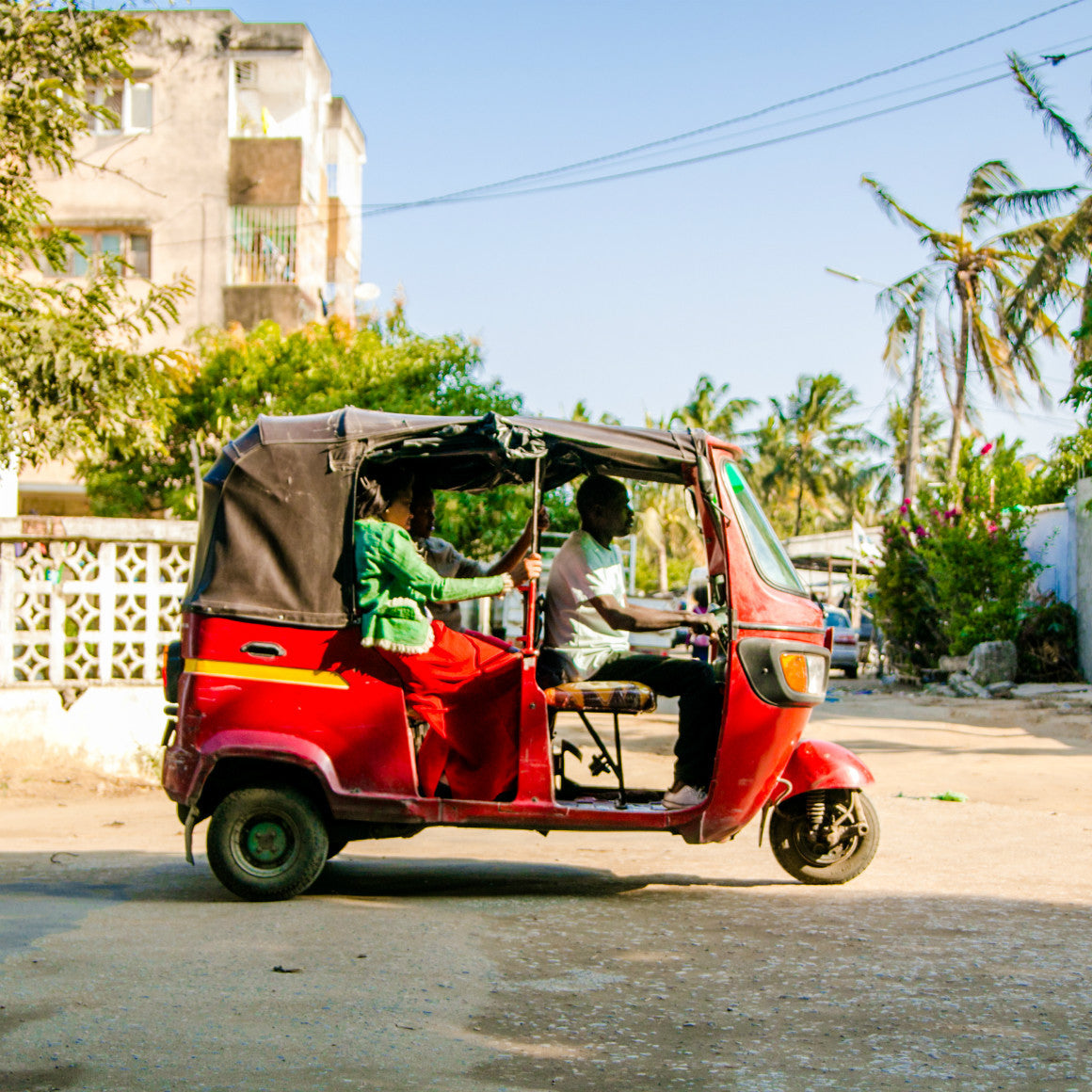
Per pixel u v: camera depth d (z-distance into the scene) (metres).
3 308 9.52
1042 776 10.45
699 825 5.43
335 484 5.43
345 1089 3.01
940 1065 3.28
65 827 7.70
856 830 5.81
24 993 3.73
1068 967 4.27
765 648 5.42
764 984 4.03
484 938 4.59
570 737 12.35
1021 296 25.48
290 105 27.56
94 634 9.51
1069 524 21.22
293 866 5.32
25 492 23.98
